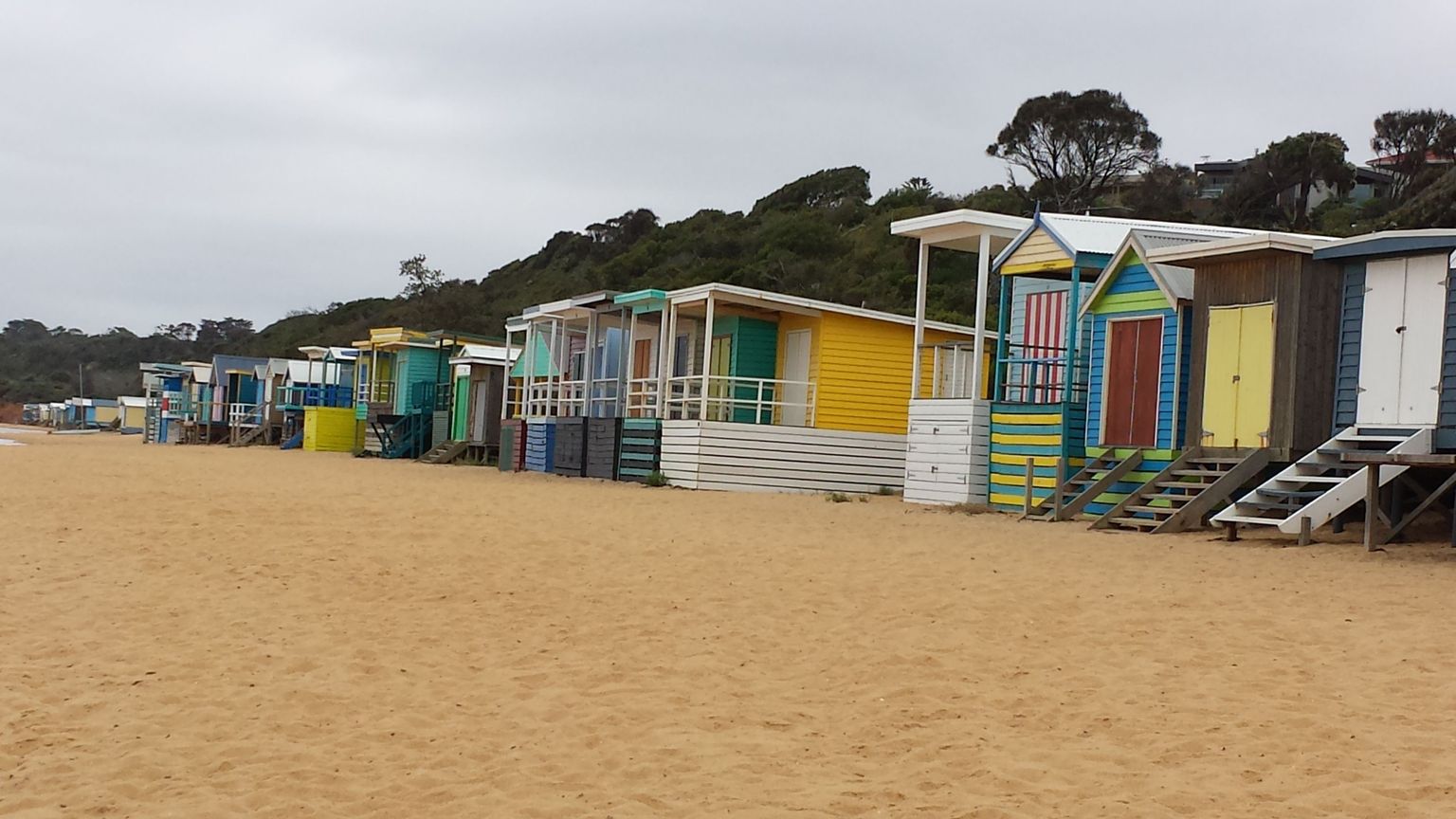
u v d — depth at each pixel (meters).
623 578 12.91
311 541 15.26
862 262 62.38
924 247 23.80
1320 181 61.28
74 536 15.59
